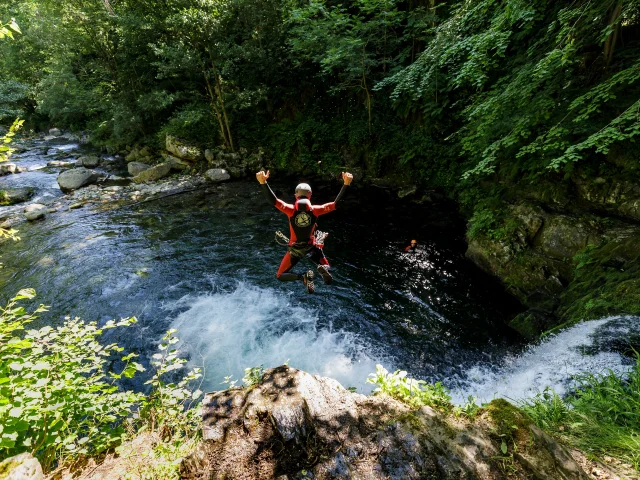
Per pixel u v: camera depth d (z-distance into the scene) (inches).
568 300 281.0
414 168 586.9
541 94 294.4
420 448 108.0
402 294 348.5
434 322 310.7
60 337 141.9
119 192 632.4
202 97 740.0
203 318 318.3
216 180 660.1
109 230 486.6
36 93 1095.6
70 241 456.8
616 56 303.4
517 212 361.4
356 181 638.5
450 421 121.3
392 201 557.6
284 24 634.8
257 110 778.8
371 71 648.4
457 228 465.4
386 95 647.8
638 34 311.7
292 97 775.1
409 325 308.3
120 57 782.5
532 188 367.9
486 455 106.3
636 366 172.9
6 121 1306.6
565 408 156.9
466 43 319.3
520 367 249.4
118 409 138.2
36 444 108.7
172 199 590.6
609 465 118.8
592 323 233.1
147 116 847.1
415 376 258.5
